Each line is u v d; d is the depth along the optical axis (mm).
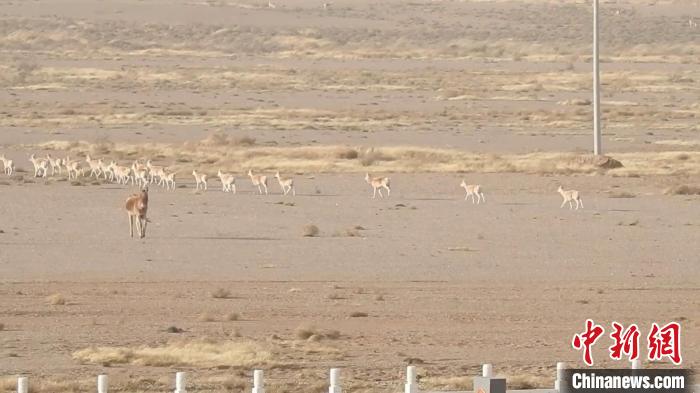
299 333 133750
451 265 184875
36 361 119500
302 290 163375
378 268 181500
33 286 164375
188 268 179375
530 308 153000
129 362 118938
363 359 122062
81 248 194250
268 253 192250
